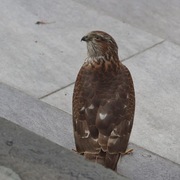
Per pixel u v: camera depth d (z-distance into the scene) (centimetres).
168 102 1269
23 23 1496
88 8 1592
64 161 745
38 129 1147
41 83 1286
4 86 1258
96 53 1004
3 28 1464
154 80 1338
